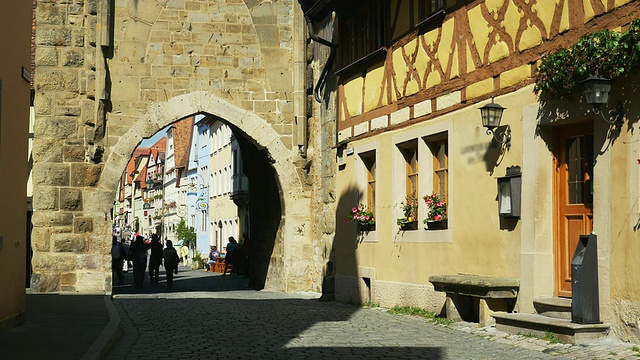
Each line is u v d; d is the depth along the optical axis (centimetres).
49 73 1952
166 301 1755
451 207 1251
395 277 1467
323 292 1848
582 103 940
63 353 780
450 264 1252
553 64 940
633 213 846
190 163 6738
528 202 1040
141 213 10075
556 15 991
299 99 2125
